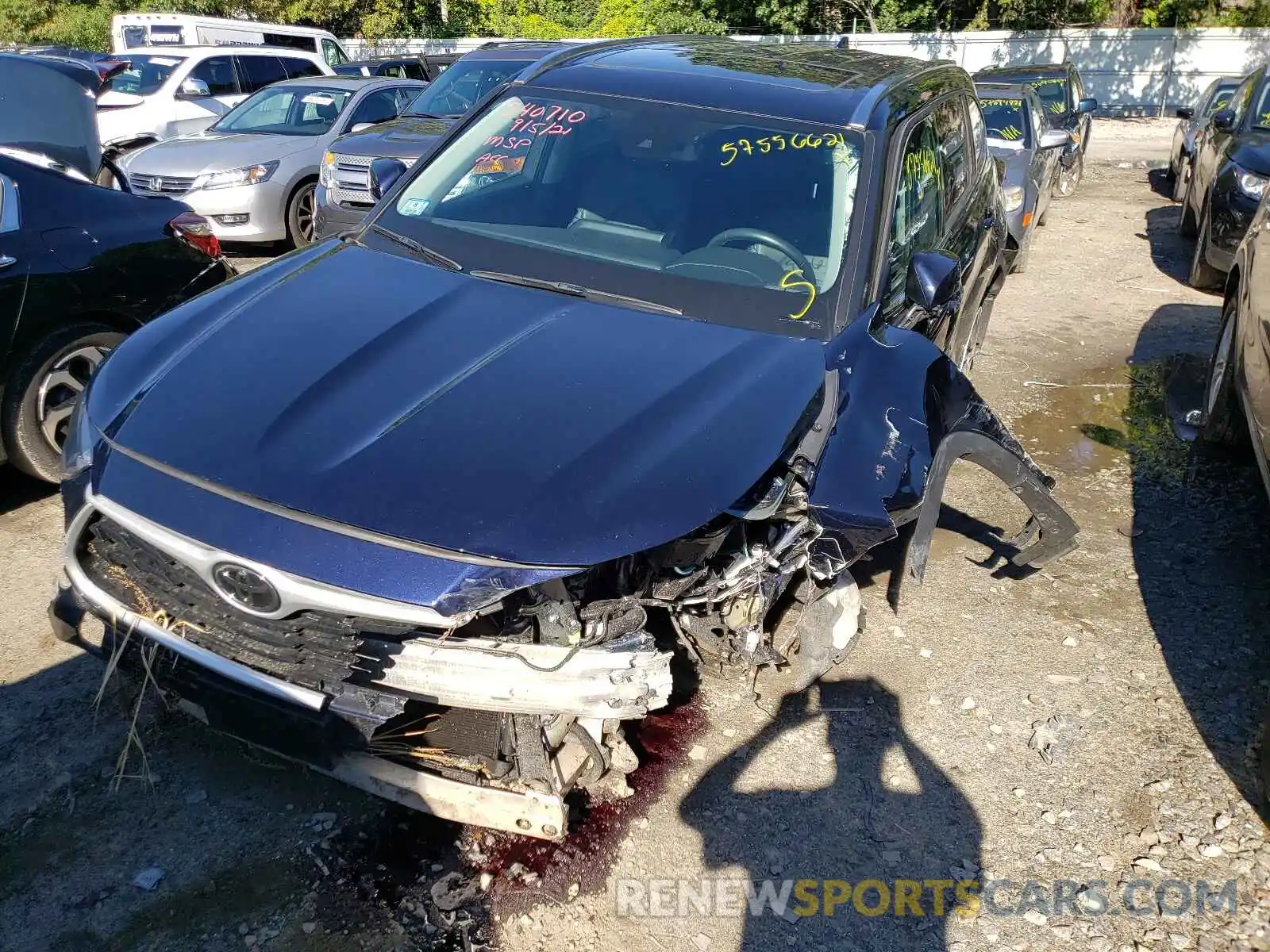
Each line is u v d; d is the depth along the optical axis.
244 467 2.38
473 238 3.47
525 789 2.52
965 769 3.17
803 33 26.50
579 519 2.30
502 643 2.34
